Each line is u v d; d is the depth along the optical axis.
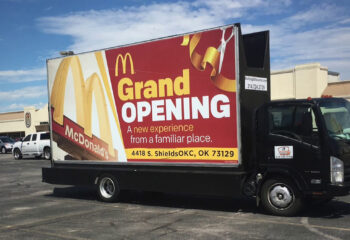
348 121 7.73
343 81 26.61
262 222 7.18
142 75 9.16
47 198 11.12
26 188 13.40
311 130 7.20
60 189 12.97
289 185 7.47
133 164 9.37
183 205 9.32
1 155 36.34
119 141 9.62
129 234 6.70
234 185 7.73
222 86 7.92
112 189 9.85
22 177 16.83
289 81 27.70
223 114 7.92
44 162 24.89
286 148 7.44
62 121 10.88
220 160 7.96
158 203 9.70
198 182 8.20
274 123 7.65
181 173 8.45
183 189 8.41
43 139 27.48
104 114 9.93
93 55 10.16
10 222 8.02
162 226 7.18
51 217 8.38
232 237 6.25
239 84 7.73
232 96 7.79
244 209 8.53
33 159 28.30
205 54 8.17
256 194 7.84
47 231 7.15
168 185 8.66
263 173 7.77
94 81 10.12
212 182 8.00
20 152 28.84
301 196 7.39
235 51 7.77
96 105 10.09
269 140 7.66
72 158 10.66
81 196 11.33
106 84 9.88
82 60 10.41
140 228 7.09
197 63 8.27
